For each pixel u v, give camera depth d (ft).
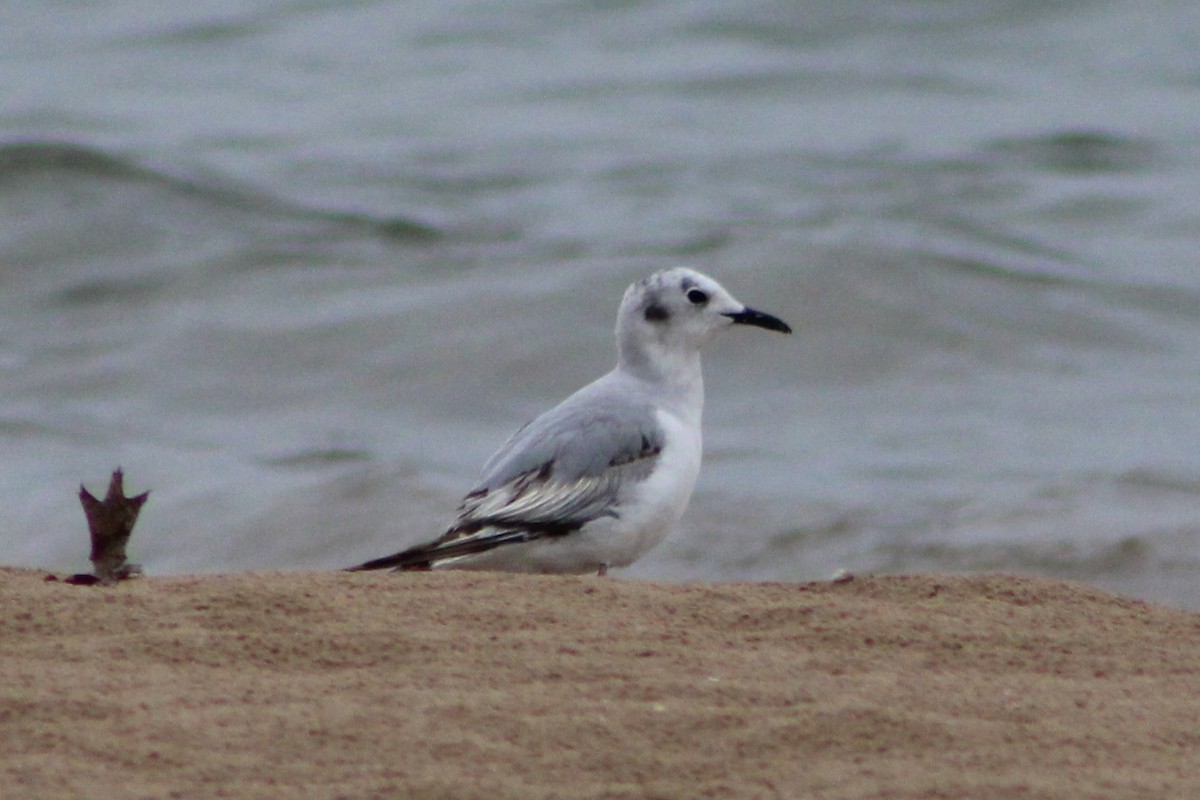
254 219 87.56
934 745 18.66
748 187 93.97
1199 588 43.73
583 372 68.23
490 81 118.62
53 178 89.76
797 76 117.19
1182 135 103.60
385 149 103.14
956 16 127.44
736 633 22.54
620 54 123.24
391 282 77.71
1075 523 48.03
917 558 46.80
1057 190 93.15
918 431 60.75
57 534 50.60
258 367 69.05
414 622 22.33
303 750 17.95
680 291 31.27
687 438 30.60
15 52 128.47
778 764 18.04
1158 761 18.48
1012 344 70.49
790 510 50.57
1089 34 125.70
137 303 77.36
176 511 51.75
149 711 18.85
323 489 51.83
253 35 131.75
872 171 97.09
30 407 64.75
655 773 17.71
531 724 18.84
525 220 88.28
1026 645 22.67
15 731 18.21
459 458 59.41
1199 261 81.66
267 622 22.00
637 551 30.09
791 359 68.23
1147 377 67.36
